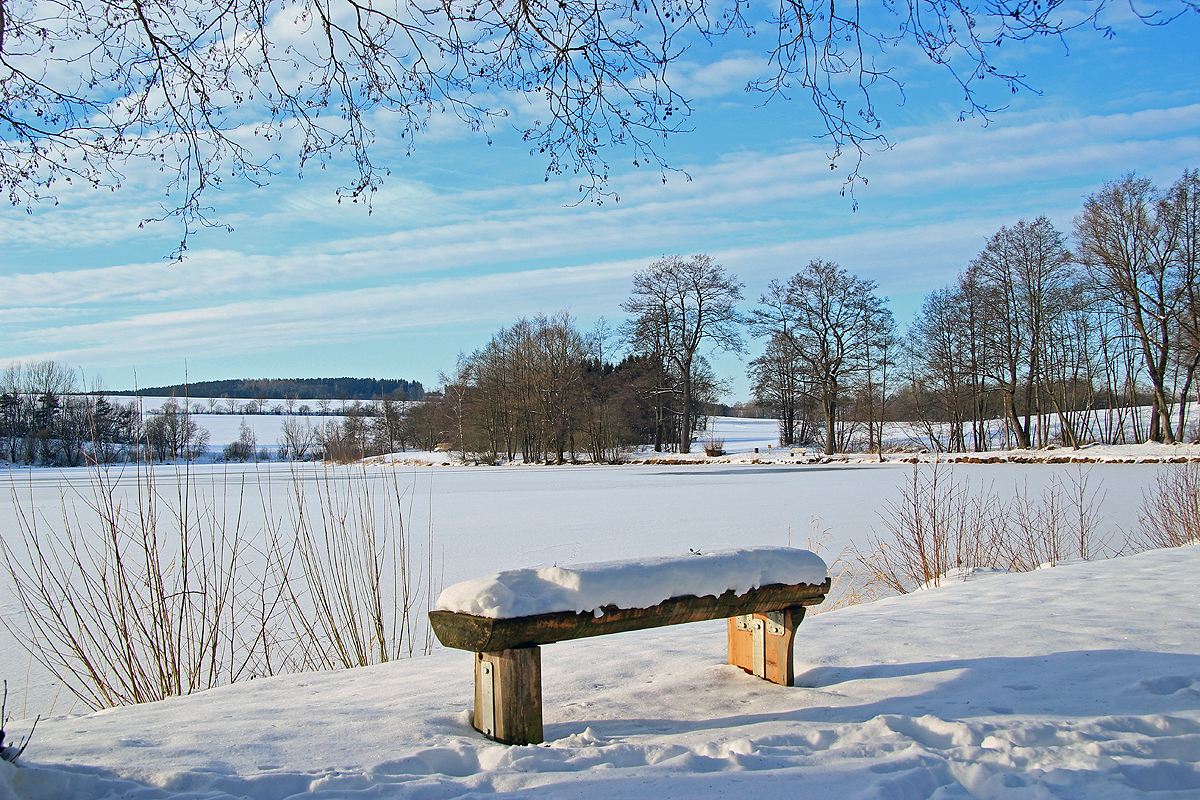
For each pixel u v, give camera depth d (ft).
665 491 74.64
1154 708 9.28
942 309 135.95
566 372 160.97
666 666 12.54
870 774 7.20
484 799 6.77
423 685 12.05
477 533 43.50
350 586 26.78
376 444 211.61
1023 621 14.88
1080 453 103.04
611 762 7.90
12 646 20.66
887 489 67.77
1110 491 55.42
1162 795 6.62
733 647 12.04
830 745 8.38
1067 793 6.66
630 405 165.68
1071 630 13.94
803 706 9.87
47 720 10.34
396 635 20.62
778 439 221.25
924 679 11.01
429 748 8.20
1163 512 34.76
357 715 9.95
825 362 138.41
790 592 10.50
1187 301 105.50
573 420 160.35
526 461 166.50
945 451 140.67
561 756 7.93
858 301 135.74
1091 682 10.56
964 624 14.79
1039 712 9.27
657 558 9.64
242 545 37.65
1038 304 121.60
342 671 13.85
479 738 8.96
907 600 18.43
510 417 166.61
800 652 12.97
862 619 15.64
